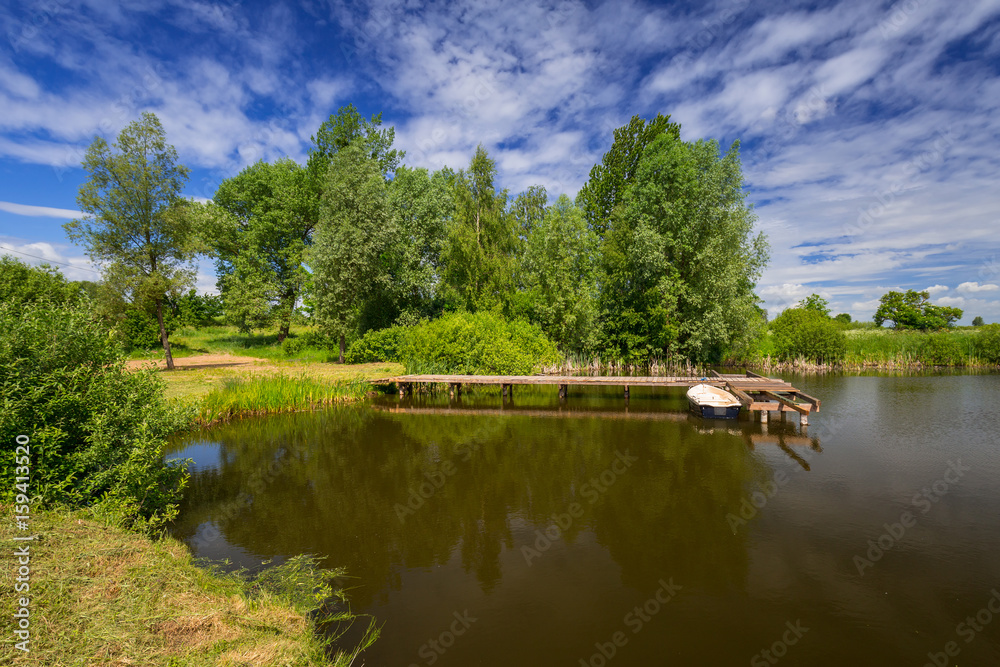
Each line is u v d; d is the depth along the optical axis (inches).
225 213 1331.2
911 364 1061.1
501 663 161.0
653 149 1043.3
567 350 1034.7
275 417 568.1
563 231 1008.2
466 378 703.7
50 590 148.4
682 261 970.7
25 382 217.8
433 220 1205.7
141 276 768.9
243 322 1330.0
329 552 243.8
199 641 145.1
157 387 272.2
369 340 1010.1
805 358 1074.1
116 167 729.6
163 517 255.6
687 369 971.3
